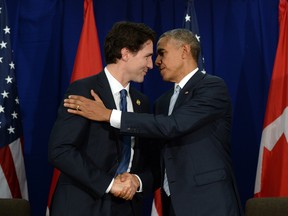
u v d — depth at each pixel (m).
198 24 3.98
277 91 3.55
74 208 2.23
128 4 4.01
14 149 3.53
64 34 3.96
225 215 2.37
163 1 3.98
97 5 4.00
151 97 3.95
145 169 2.50
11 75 3.58
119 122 2.29
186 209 2.39
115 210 2.32
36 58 3.94
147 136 2.35
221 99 2.51
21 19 3.95
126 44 2.36
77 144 2.23
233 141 3.93
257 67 3.91
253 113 3.90
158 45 2.68
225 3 3.96
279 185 3.43
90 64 3.66
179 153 2.47
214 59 3.95
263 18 3.90
